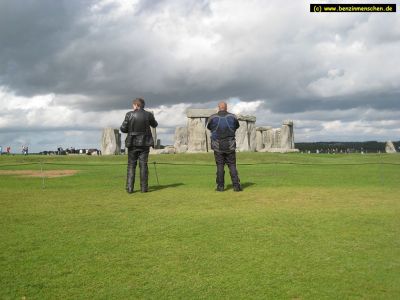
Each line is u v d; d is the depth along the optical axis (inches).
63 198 403.9
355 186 486.9
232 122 443.2
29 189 478.9
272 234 259.1
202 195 417.7
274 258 216.2
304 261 211.8
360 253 222.7
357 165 888.9
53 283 186.1
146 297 172.6
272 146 2047.2
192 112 1540.4
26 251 228.1
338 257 217.0
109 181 572.4
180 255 221.3
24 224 288.2
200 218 303.1
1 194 433.7
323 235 256.4
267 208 341.1
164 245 238.2
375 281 187.0
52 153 2079.2
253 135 1706.4
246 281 188.1
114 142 1694.1
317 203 364.8
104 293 176.2
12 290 178.9
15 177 646.5
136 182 557.9
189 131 1540.4
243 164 938.7
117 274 195.9
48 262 211.3
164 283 186.2
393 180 557.0
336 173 673.6
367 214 313.7
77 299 170.9
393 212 321.7
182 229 272.2
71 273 197.2
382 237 251.3
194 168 829.8
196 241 245.6
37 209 342.6
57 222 293.9
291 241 244.7
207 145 1545.3
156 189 473.4
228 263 209.6
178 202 375.2
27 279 190.4
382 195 410.6
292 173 677.3
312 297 172.2
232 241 245.3
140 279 190.4
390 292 176.4
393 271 198.1
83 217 309.9
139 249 231.5
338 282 186.2
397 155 1365.7
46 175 682.8
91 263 209.8
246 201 378.0
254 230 268.7
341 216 307.3
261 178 590.9
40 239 250.7
